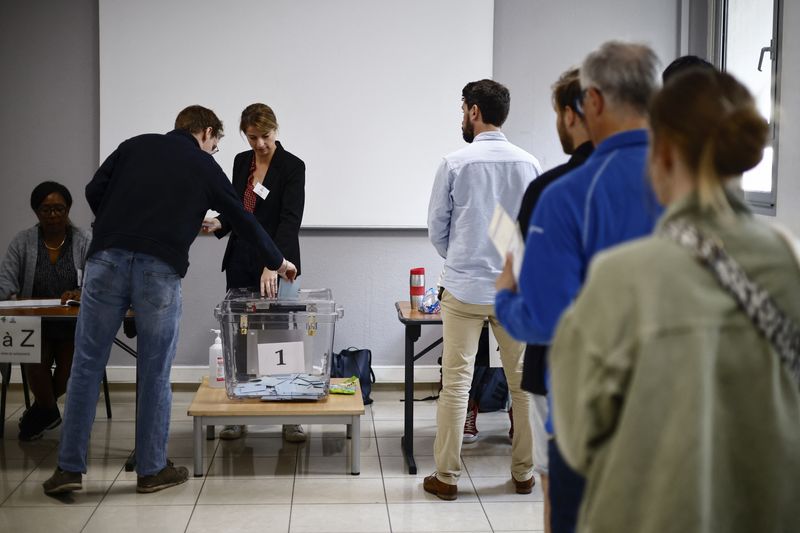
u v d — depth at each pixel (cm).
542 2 534
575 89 206
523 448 360
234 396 388
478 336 352
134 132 521
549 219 171
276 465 396
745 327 121
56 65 523
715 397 122
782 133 425
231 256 427
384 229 538
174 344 355
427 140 531
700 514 118
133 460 388
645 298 120
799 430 127
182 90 521
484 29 527
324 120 527
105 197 351
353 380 423
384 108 528
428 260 543
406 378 399
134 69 518
